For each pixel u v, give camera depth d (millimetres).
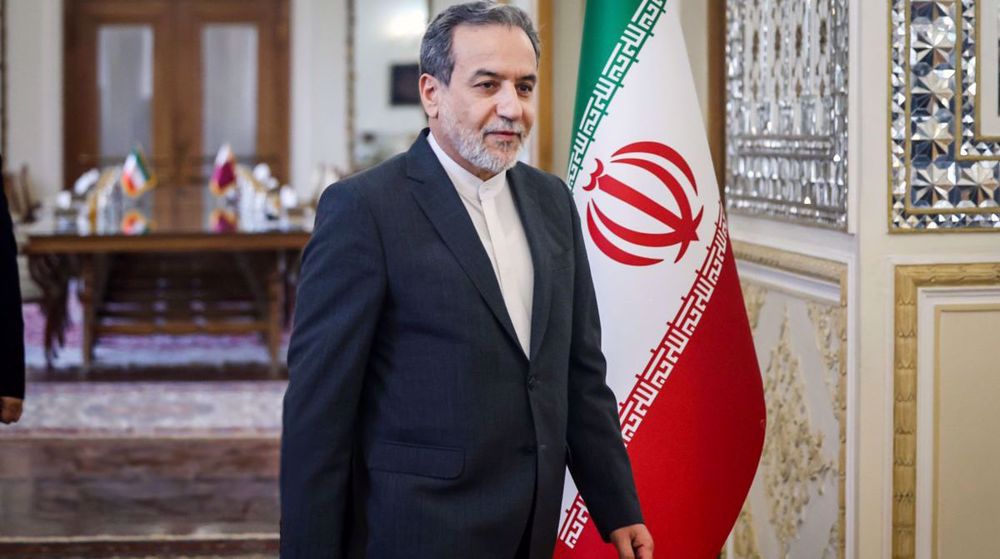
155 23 15570
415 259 2264
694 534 2992
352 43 15547
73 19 15383
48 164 15070
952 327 3086
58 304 9562
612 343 2994
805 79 3357
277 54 15648
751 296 3824
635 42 3027
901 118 3047
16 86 14977
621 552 2445
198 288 9602
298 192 15586
